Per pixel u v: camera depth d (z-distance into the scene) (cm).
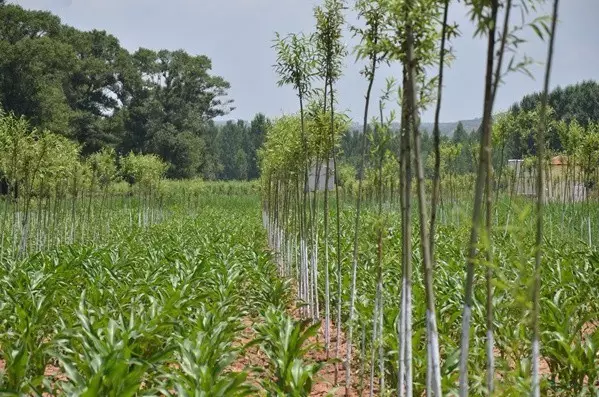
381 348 740
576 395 685
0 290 1023
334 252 1324
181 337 726
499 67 446
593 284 1055
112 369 584
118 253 1518
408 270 611
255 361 939
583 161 1775
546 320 760
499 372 741
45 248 1909
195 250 1540
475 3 436
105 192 2653
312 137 1188
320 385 859
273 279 1253
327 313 995
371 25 748
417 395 726
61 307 952
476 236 472
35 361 717
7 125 1578
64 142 1952
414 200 2548
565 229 1892
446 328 827
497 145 1655
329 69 981
